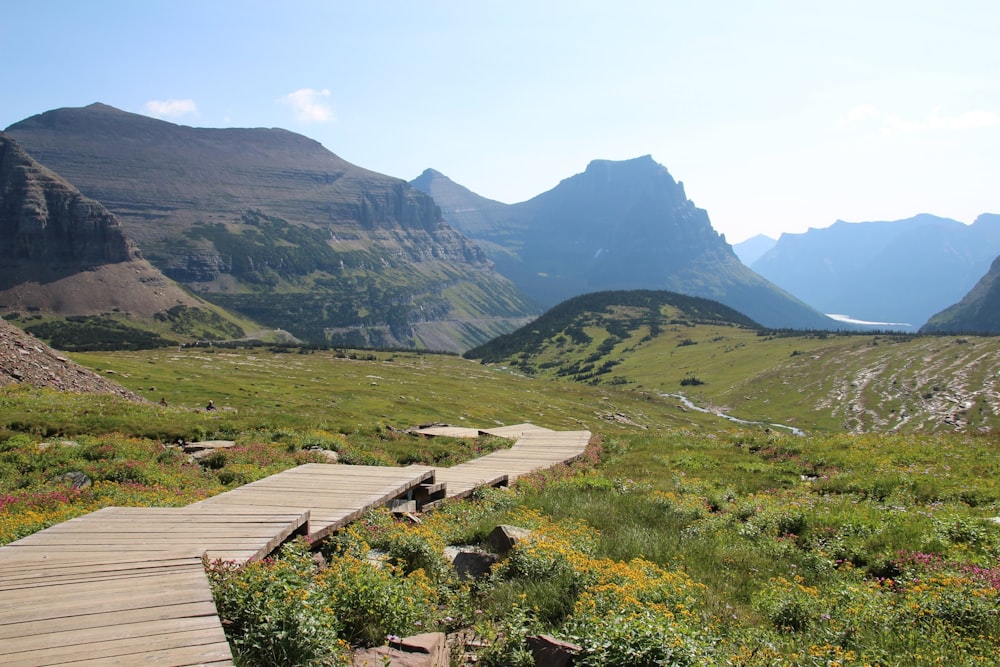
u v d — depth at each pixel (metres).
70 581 8.85
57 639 6.91
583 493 22.56
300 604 8.21
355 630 9.27
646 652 8.23
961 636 10.25
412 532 14.87
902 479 23.02
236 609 8.41
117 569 9.40
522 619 9.75
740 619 11.09
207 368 150.12
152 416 39.03
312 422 41.59
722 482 25.61
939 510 18.47
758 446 34.38
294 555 11.32
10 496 19.25
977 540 15.54
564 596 11.08
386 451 32.72
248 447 29.61
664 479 26.31
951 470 24.23
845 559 15.14
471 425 116.00
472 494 22.48
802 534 17.09
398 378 184.75
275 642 7.70
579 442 37.69
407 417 113.19
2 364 49.19
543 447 35.97
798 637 10.39
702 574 13.46
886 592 12.55
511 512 18.17
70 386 52.72
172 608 7.88
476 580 12.75
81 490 20.69
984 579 12.22
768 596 12.05
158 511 13.74
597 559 13.64
